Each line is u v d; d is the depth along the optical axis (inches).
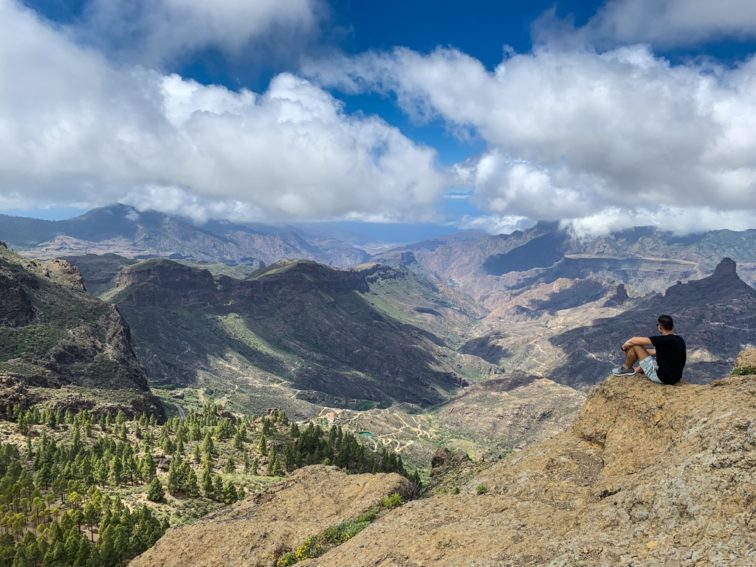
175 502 4965.6
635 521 737.0
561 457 1135.6
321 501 1708.9
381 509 1521.9
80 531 4028.1
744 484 663.1
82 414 7490.2
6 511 4239.7
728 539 609.9
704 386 983.6
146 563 1432.1
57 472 5059.1
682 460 771.4
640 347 1125.7
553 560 721.0
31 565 3481.8
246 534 1451.8
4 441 6107.3
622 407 1111.6
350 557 1039.0
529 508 973.2
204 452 6663.4
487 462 2768.2
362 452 7160.4
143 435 7524.6
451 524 994.1
